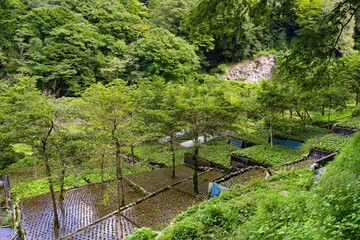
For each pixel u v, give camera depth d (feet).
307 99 57.41
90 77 116.98
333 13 15.67
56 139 35.94
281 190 24.02
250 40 143.54
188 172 56.90
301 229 10.03
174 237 16.78
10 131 31.50
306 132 68.64
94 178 55.42
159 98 59.06
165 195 40.42
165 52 118.11
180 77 122.62
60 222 35.40
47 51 105.70
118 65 118.42
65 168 34.12
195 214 19.61
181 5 146.10
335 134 54.95
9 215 41.34
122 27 150.41
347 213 10.59
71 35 115.34
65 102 48.32
